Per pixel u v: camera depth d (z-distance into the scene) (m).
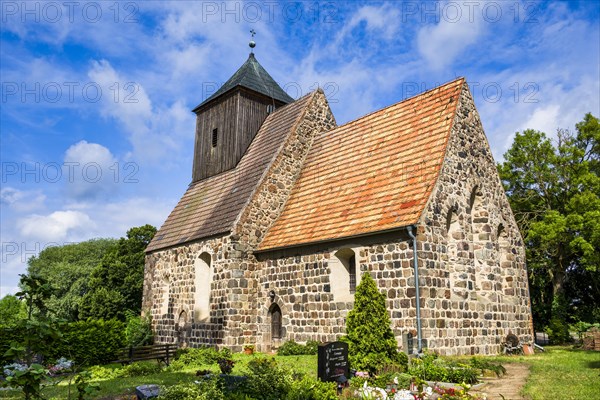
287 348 18.64
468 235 18.61
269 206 23.44
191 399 9.49
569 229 29.86
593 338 21.97
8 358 7.18
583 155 31.52
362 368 13.13
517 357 17.66
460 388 11.01
